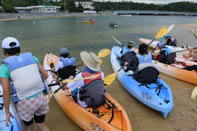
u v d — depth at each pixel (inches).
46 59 204.1
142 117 113.3
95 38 439.5
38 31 568.1
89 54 87.1
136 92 129.6
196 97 138.0
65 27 708.0
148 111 120.3
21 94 65.0
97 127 86.5
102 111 98.0
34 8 2335.1
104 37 456.4
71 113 102.7
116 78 178.5
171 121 108.8
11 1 2174.0
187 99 135.6
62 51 132.0
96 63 86.4
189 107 124.6
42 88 70.8
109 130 80.8
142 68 131.3
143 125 104.8
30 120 72.3
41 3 2719.0
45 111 75.9
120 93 147.4
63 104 111.9
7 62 61.2
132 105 128.2
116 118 93.7
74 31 577.3
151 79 122.3
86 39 423.2
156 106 110.0
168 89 118.3
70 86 94.1
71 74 130.7
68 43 368.8
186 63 184.2
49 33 522.6
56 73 139.4
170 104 105.7
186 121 108.8
